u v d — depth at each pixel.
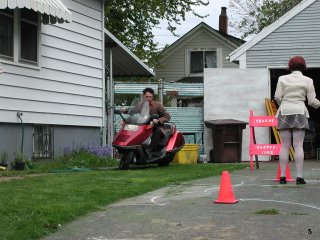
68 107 13.71
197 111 17.06
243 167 12.66
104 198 6.83
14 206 6.02
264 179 9.40
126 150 11.49
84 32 14.35
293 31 17.47
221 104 16.80
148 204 6.57
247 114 16.80
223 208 6.19
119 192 7.36
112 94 16.36
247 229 5.09
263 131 16.52
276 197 6.96
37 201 6.44
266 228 5.11
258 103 16.80
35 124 12.58
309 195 7.10
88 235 4.97
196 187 8.20
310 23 17.38
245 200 6.75
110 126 16.17
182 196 7.22
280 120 8.45
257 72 16.81
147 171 10.86
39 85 12.70
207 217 5.66
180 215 5.80
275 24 17.53
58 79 13.36
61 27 13.48
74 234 5.01
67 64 13.69
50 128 13.12
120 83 16.61
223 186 6.57
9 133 11.83
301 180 8.36
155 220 5.57
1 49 11.63
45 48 12.92
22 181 8.64
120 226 5.31
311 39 17.36
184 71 32.03
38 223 5.23
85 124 14.35
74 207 6.07
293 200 6.70
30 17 12.42
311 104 8.43
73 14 13.91
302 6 17.41
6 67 11.70
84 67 14.34
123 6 26.48
